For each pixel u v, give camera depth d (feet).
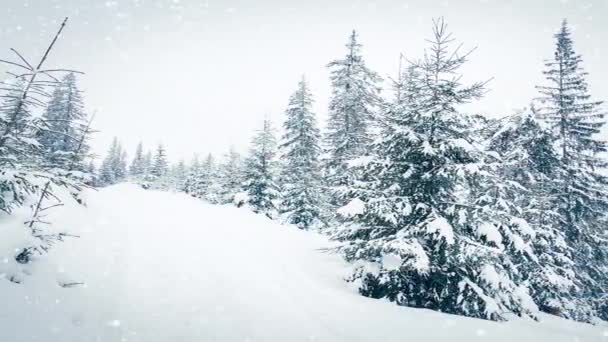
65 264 22.57
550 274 44.60
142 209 58.23
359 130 70.44
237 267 32.12
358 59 78.59
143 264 27.91
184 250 34.47
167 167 214.07
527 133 55.77
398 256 30.81
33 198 27.17
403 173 34.42
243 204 96.32
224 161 152.97
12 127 19.98
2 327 13.88
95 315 18.45
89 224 33.40
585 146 67.15
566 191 62.18
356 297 29.43
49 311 16.87
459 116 31.55
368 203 31.76
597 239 60.90
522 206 51.88
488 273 29.91
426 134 33.55
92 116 30.81
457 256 28.99
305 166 88.84
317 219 85.10
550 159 56.44
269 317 22.18
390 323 23.36
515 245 34.60
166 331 18.61
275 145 102.68
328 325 22.03
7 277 17.71
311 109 93.35
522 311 32.94
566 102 68.03
